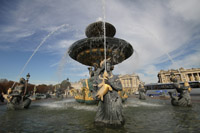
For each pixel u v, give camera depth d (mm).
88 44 7988
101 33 9336
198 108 6145
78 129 3178
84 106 7520
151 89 24609
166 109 6113
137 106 7336
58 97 18328
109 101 3451
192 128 3152
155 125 3422
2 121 4195
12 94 6848
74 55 9578
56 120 4191
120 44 7898
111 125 3242
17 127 3479
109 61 4195
